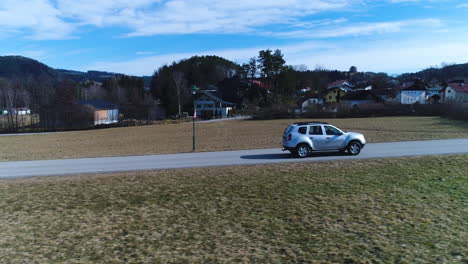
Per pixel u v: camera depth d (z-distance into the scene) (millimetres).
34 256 6227
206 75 118312
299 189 10266
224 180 11703
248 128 43562
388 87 94812
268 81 91562
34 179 13273
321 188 10281
